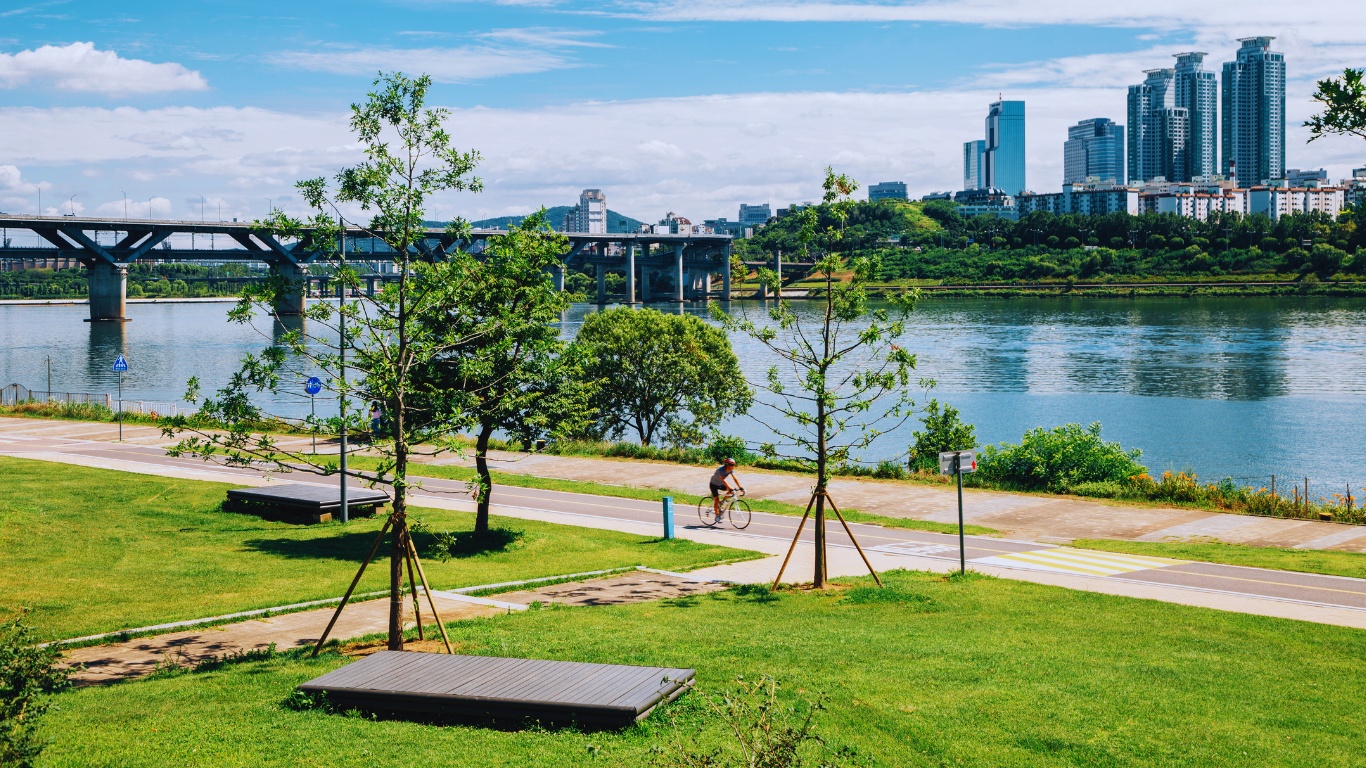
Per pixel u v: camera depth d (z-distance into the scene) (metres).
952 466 24.41
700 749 11.07
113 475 37.59
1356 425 77.31
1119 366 113.38
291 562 25.16
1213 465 65.00
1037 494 39.47
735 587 23.41
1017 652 16.55
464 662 14.10
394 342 18.86
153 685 14.44
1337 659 16.73
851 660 15.70
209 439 16.97
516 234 20.00
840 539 31.00
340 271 17.05
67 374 111.00
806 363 23.72
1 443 47.97
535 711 12.27
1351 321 157.62
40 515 28.66
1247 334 143.38
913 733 12.45
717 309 23.81
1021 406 88.31
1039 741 12.28
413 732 12.05
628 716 11.93
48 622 18.95
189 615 19.77
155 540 27.19
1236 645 17.56
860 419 80.50
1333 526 33.03
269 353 17.06
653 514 34.97
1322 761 11.83
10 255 192.25
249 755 11.27
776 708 10.22
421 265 18.42
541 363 23.66
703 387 62.91
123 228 198.00
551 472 44.56
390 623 16.45
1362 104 9.19
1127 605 21.00
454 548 27.73
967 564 27.00
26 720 9.98
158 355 134.75
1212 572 25.61
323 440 49.53
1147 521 34.12
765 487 41.16
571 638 17.19
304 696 13.27
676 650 16.22
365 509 32.34
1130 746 12.19
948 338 145.75
